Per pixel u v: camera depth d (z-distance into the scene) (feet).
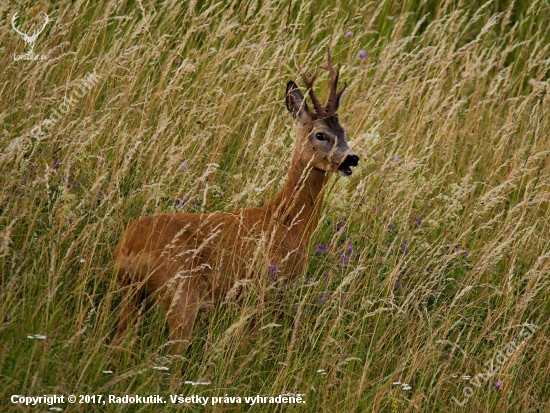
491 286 48.65
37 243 41.22
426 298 47.88
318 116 49.90
